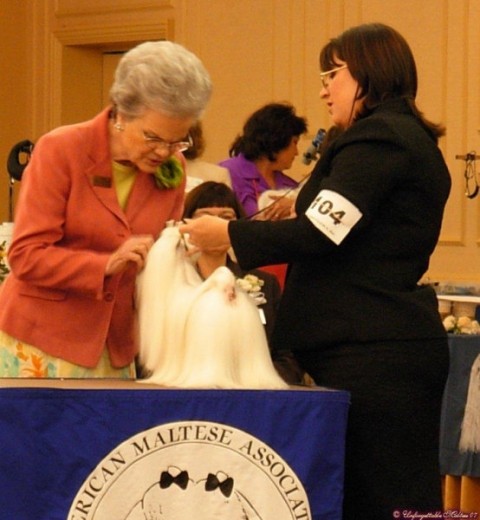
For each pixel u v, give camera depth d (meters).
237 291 3.34
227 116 10.34
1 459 3.03
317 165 3.56
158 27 10.87
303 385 3.53
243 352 3.27
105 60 11.88
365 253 3.46
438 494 3.54
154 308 3.33
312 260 3.52
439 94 9.04
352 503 3.49
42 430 3.06
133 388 3.13
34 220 3.43
